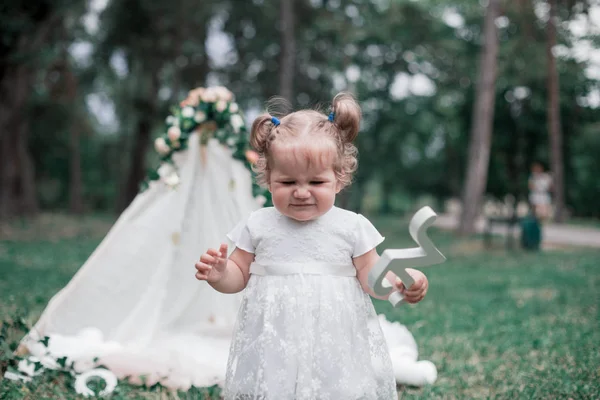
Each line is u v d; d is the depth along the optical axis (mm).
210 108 4602
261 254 2707
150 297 4461
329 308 2574
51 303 4359
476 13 24516
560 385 3615
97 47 22547
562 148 25500
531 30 19906
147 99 22969
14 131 22031
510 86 23172
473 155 17469
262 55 24516
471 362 4363
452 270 10781
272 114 2984
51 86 20469
